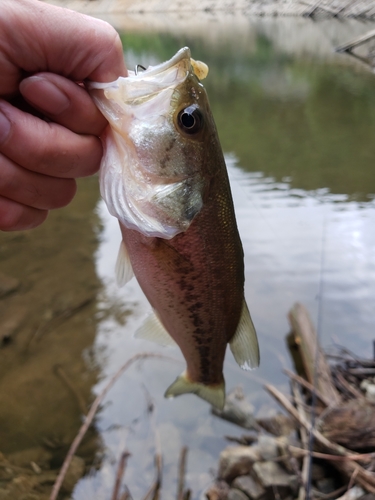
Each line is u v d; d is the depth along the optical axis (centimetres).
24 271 63
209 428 38
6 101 15
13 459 36
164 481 34
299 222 72
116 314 53
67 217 80
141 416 39
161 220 18
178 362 45
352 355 44
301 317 48
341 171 93
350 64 191
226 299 21
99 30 15
